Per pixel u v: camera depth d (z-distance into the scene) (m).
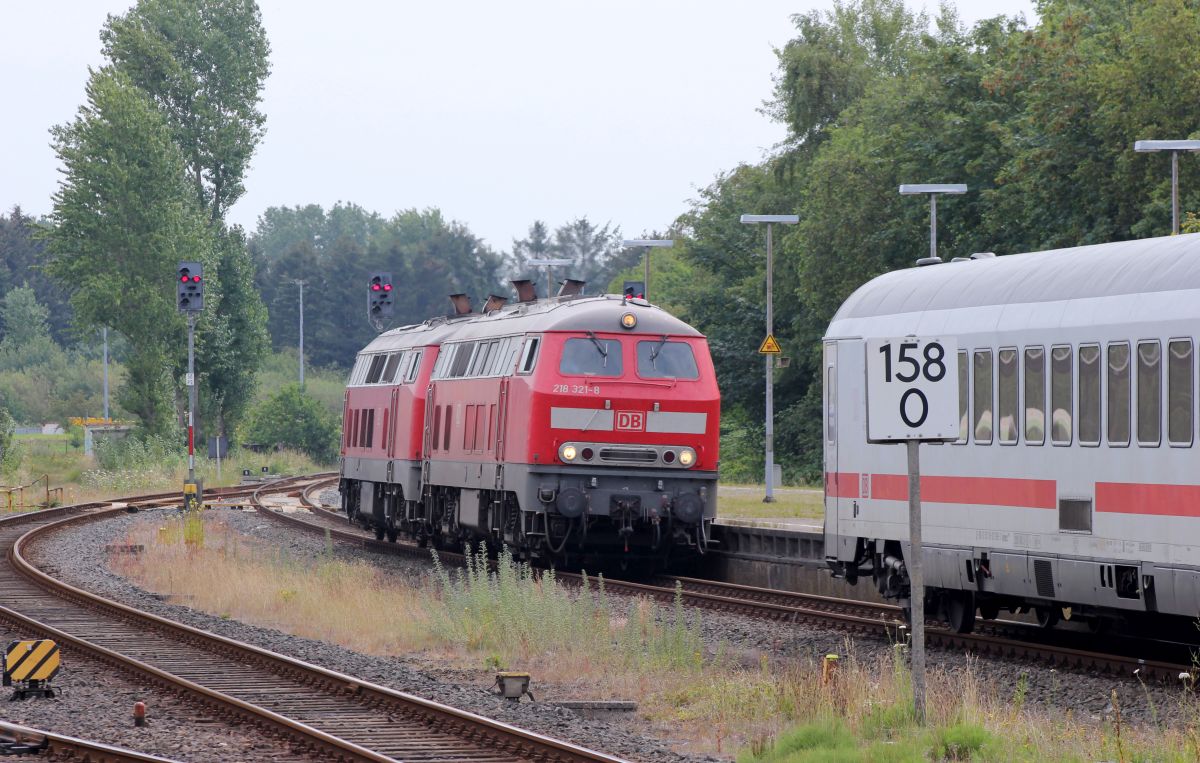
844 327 44.88
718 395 60.00
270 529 88.00
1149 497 34.28
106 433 176.75
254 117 178.88
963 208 110.62
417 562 70.06
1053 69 95.06
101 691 33.69
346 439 87.62
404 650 42.00
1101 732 26.98
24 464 155.62
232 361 173.75
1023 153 96.12
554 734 28.70
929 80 115.56
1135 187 88.19
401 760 26.27
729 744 28.62
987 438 39.28
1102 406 35.72
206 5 177.25
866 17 170.25
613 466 58.53
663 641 39.25
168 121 173.88
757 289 145.00
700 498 59.06
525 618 41.66
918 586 27.62
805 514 78.12
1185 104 86.12
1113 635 42.81
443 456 68.88
